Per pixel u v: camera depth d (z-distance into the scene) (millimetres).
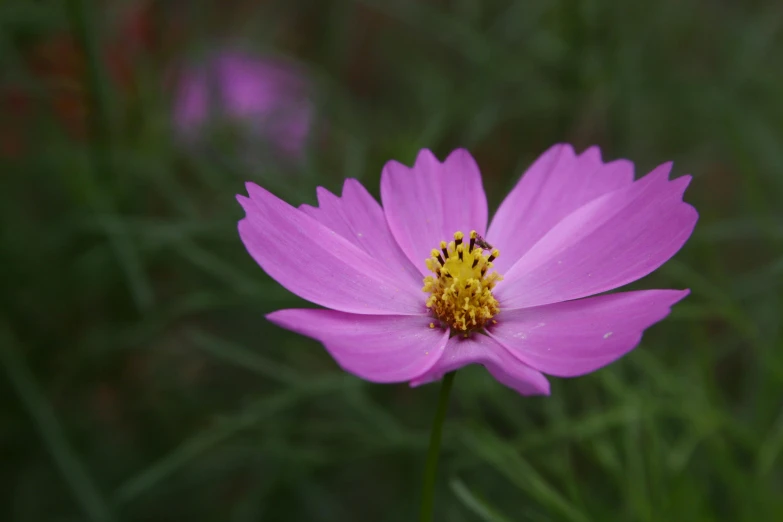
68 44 448
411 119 511
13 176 436
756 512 374
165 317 425
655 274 460
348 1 521
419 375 309
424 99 517
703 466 406
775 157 479
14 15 420
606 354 308
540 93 491
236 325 452
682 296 311
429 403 452
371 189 432
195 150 446
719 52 563
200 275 442
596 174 343
